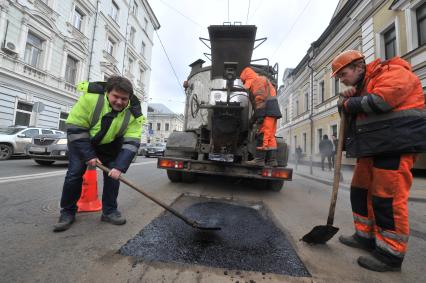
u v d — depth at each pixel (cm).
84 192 282
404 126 170
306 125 1850
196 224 218
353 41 1245
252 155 436
